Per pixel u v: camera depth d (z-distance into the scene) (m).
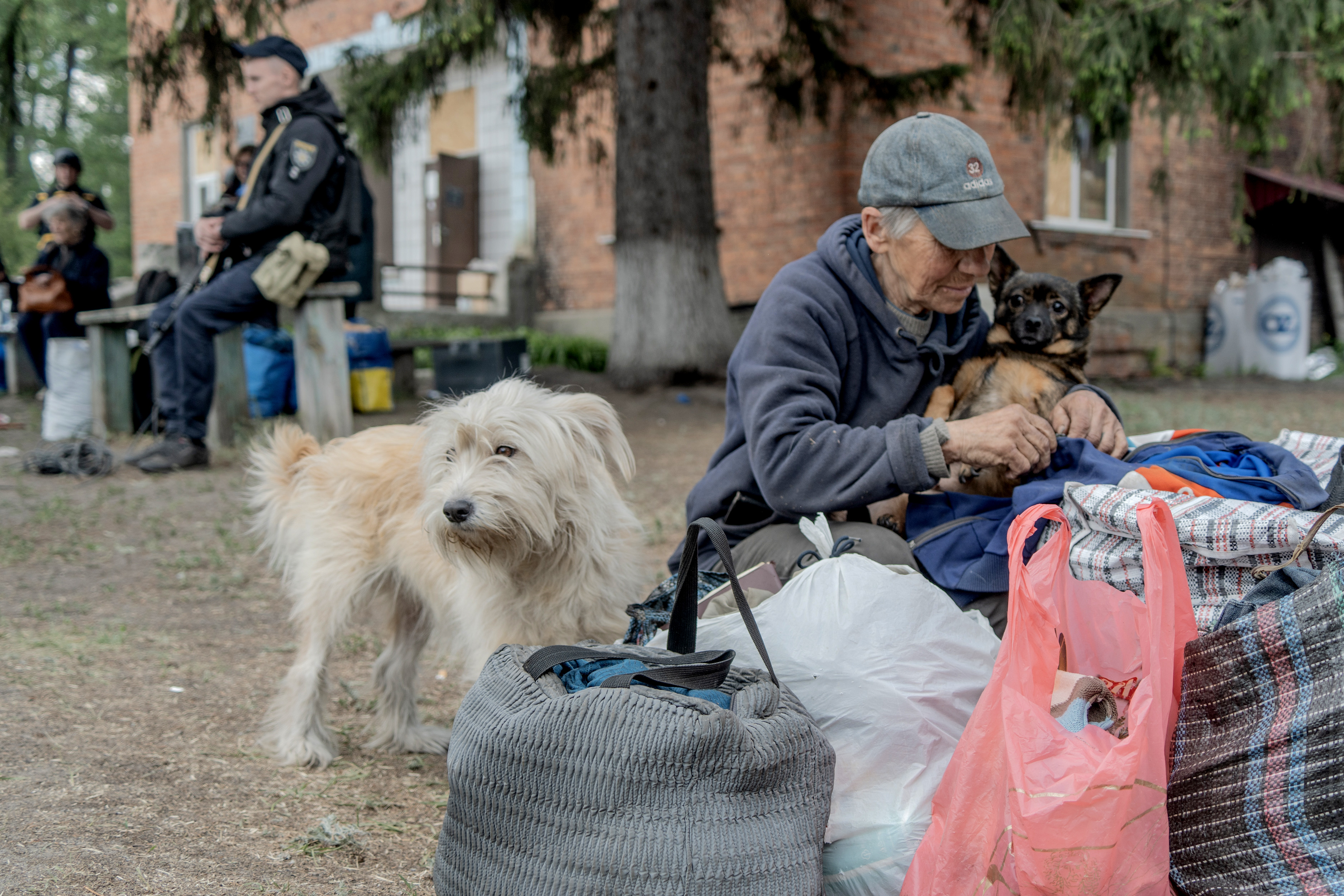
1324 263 17.36
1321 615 1.65
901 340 2.74
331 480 3.26
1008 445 2.36
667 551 5.38
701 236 11.09
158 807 2.58
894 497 2.42
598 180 14.17
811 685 2.00
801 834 1.67
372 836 2.52
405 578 3.19
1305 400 11.87
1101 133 10.32
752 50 12.86
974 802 1.74
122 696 3.40
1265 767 1.68
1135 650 1.97
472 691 1.90
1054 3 8.94
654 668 1.85
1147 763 1.63
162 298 8.83
